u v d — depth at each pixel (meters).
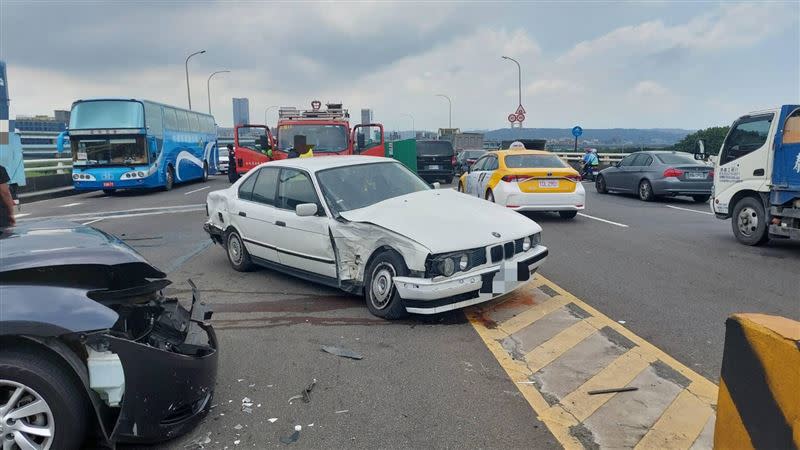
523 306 6.33
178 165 26.42
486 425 3.80
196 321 4.20
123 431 3.30
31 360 3.13
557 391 4.28
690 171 16.52
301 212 6.39
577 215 13.98
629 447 3.52
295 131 16.83
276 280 7.64
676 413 3.92
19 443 3.13
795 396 2.46
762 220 9.52
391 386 4.38
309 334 5.52
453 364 4.78
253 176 7.96
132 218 14.57
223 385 4.42
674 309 6.23
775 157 9.02
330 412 3.98
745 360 2.75
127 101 21.91
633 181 18.17
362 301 6.56
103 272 3.72
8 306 3.12
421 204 6.46
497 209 6.67
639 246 9.86
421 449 3.52
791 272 7.91
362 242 6.07
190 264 8.73
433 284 5.38
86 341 3.15
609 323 5.76
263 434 3.70
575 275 7.77
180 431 3.58
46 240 3.92
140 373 3.29
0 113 16.75
